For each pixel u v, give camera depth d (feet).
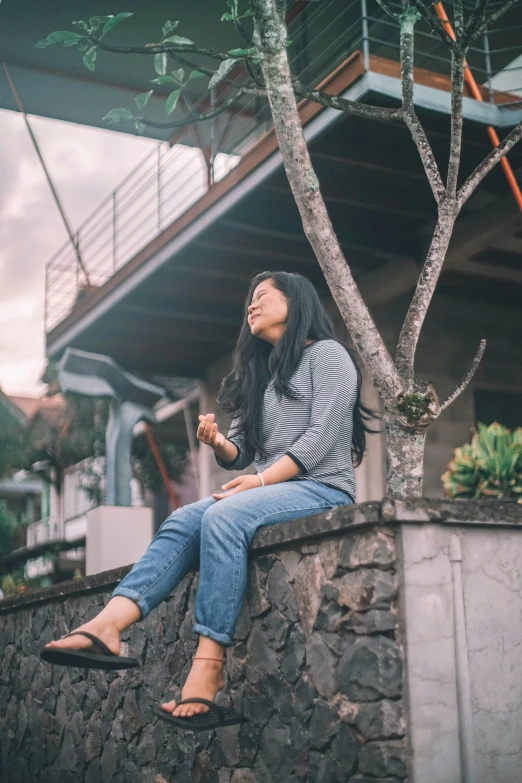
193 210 23.30
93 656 7.49
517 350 27.63
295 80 10.96
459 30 10.21
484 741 6.66
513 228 22.11
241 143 26.58
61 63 28.35
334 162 20.44
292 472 8.38
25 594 14.24
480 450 18.01
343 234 23.29
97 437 41.11
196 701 7.54
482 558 7.05
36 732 13.34
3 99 30.12
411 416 9.41
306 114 19.07
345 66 18.11
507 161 19.89
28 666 14.03
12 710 14.51
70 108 30.37
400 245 24.02
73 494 54.08
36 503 77.10
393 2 19.11
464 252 23.49
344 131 19.03
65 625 12.84
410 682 6.48
